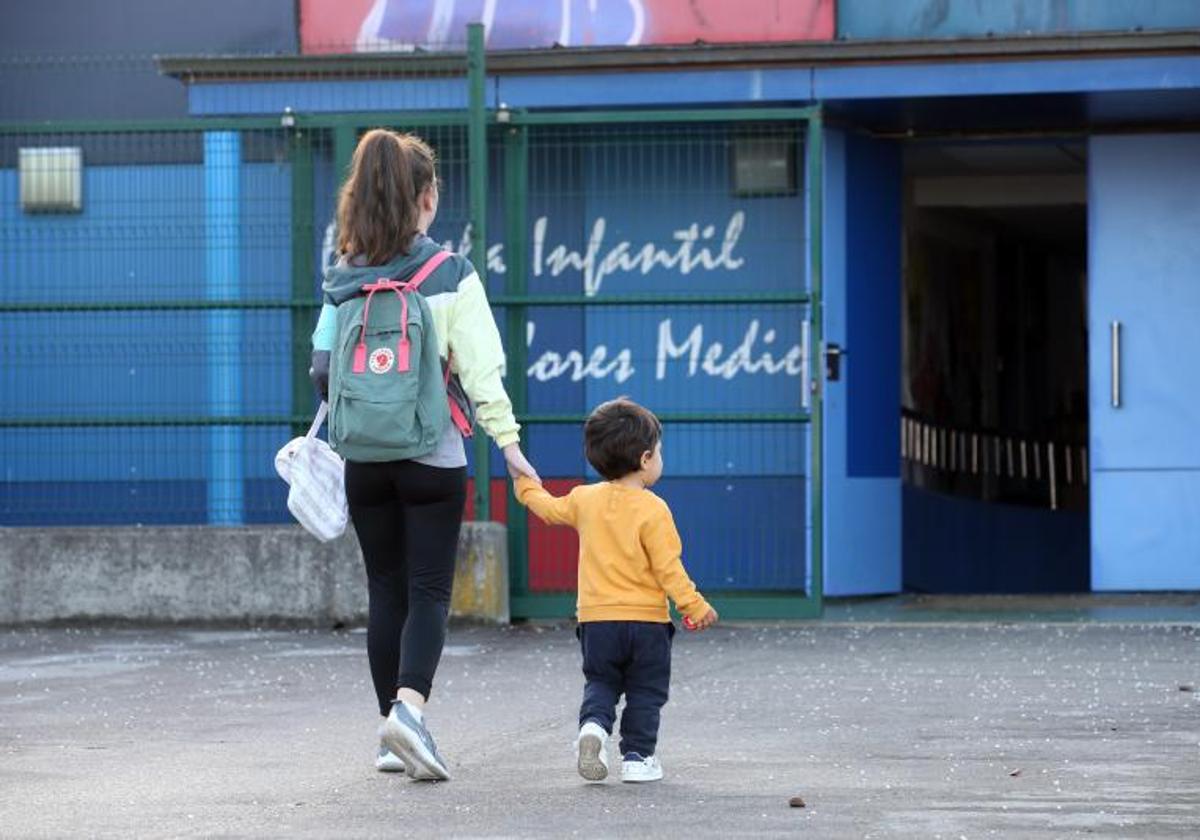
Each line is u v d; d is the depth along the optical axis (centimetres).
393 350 1120
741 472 2334
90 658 1911
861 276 2481
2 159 2406
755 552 2331
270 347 2348
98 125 2250
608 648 1117
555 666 1830
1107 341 2488
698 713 1469
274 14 2488
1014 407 4156
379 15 2425
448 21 2411
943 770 1171
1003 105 2359
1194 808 1030
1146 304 2484
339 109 2389
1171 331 2483
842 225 2459
